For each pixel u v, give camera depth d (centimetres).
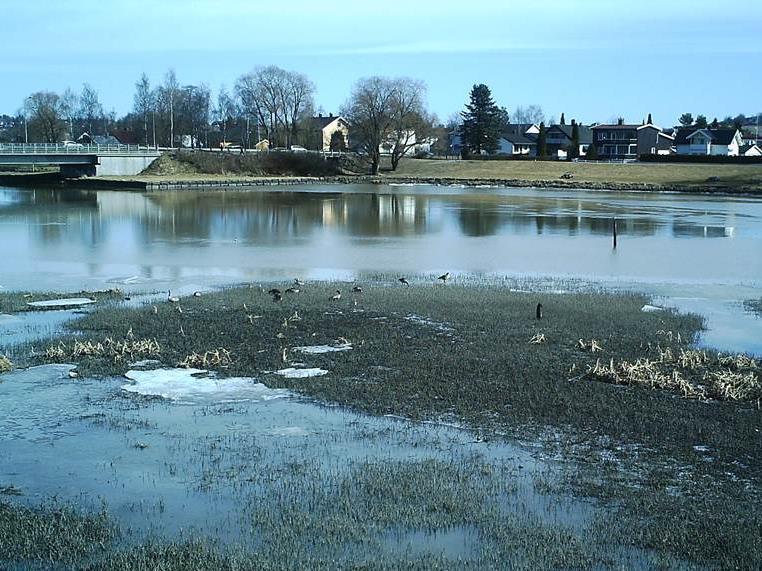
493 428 2241
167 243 5769
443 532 1702
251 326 3244
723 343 3088
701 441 2152
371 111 13538
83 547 1650
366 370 2711
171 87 17338
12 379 2623
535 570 1562
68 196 9762
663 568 1570
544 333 3148
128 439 2172
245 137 18525
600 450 2102
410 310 3512
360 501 1830
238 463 2030
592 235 6384
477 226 6969
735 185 11119
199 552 1627
